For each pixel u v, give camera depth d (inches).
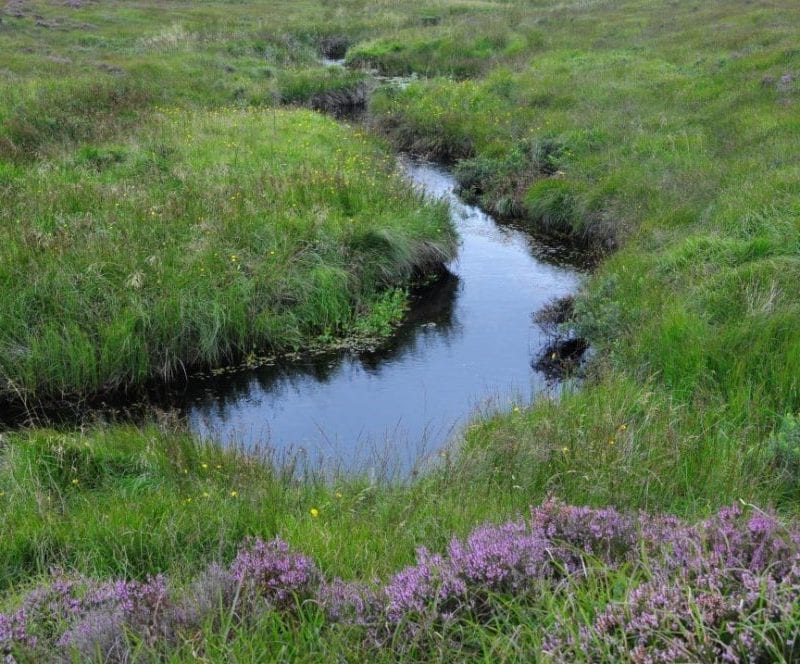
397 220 514.9
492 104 875.4
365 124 884.6
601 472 239.9
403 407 370.0
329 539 202.4
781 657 123.5
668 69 901.2
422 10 1594.5
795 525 171.3
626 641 133.7
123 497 249.9
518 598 155.6
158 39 1194.0
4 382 376.5
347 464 307.1
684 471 240.2
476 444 281.7
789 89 700.0
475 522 207.0
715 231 444.8
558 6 1544.0
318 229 485.7
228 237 466.0
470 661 146.5
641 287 414.0
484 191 695.7
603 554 171.2
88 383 385.1
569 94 850.8
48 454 277.6
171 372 401.4
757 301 348.8
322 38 1389.0
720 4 1298.0
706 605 138.0
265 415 367.9
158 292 415.5
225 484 266.4
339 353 428.1
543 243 587.2
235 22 1421.0
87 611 167.9
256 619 159.0
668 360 335.3
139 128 680.4
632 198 562.9
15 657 151.1
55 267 409.7
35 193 503.5
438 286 512.7
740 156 570.6
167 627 157.0
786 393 290.8
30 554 213.0
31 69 910.4
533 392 340.2
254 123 737.6
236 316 419.2
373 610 162.7
